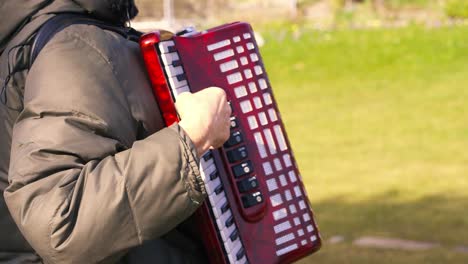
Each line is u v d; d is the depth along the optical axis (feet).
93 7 7.03
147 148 6.20
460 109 39.58
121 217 6.05
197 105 6.52
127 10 7.36
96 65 6.66
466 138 33.65
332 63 53.47
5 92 6.82
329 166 30.14
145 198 6.09
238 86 7.48
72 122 6.39
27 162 6.24
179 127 6.34
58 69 6.56
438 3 73.10
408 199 24.79
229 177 7.22
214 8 79.71
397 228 21.68
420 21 66.90
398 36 58.39
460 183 26.50
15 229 6.87
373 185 26.84
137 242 6.13
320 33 62.90
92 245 6.03
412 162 29.99
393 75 49.62
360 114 40.14
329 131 36.78
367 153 32.01
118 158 6.20
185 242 7.18
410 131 35.60
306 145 34.22
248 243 7.24
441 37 56.90
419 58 52.34
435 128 35.88
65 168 6.25
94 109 6.46
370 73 50.62
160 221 6.15
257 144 7.48
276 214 7.47
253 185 7.26
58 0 6.97
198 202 6.26
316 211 23.85
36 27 6.84
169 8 74.54
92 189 6.07
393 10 73.51
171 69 6.94
